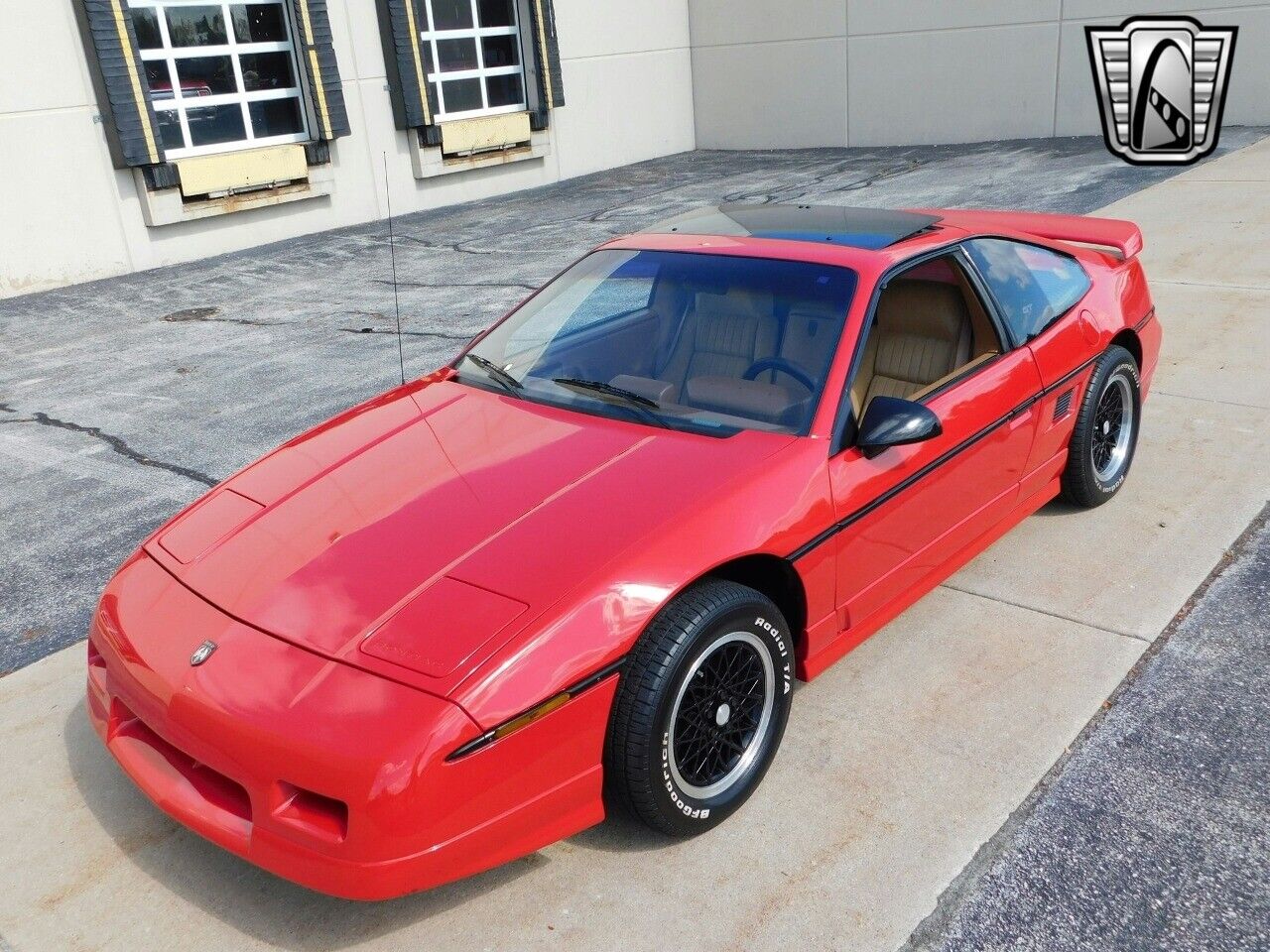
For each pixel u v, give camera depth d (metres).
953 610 3.82
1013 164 13.59
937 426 3.01
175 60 11.80
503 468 3.05
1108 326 4.30
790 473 2.93
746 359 3.30
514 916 2.56
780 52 17.48
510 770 2.36
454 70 14.88
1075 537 4.27
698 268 3.64
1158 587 3.86
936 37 15.86
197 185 11.74
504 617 2.45
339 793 2.24
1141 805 2.79
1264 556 3.99
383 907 2.62
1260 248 8.24
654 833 2.83
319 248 12.41
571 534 2.69
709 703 2.71
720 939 2.46
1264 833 2.67
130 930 2.59
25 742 3.36
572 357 3.59
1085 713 3.19
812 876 2.63
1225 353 6.20
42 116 10.58
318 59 12.70
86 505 5.32
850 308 3.28
